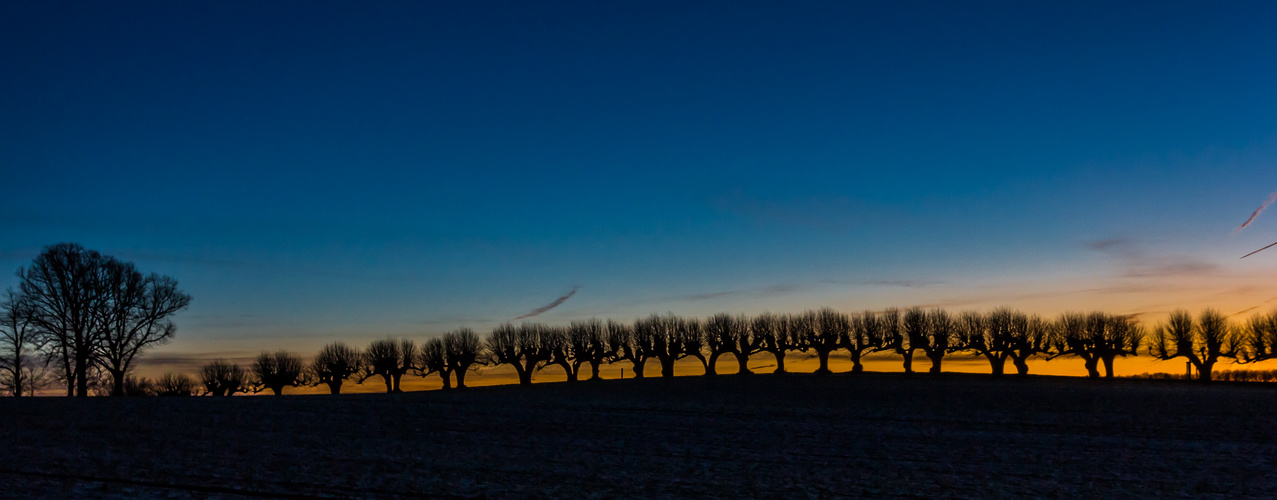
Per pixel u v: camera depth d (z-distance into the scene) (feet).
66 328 243.19
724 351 401.29
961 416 166.91
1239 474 94.84
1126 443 123.54
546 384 327.88
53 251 243.40
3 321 244.01
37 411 131.75
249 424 125.90
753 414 169.27
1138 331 356.18
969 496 80.43
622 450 110.01
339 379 387.75
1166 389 250.57
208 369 362.74
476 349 404.16
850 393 235.61
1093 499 79.71
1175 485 87.51
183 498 67.77
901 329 387.75
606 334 407.85
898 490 83.05
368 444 108.06
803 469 95.50
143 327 257.14
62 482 71.31
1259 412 175.73
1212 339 336.70
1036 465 100.68
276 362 377.09
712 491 80.74
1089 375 357.82
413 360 403.13
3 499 63.62
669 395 231.09
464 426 135.54
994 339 371.35
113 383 251.39
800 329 399.44
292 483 76.79
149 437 105.09
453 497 73.92
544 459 99.45
